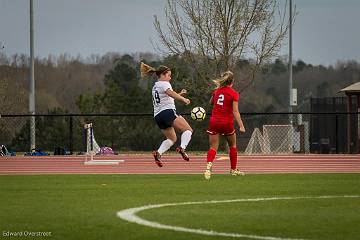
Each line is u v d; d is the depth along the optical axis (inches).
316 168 2253.9
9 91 4377.5
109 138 3695.9
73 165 2454.5
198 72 3784.5
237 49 3784.5
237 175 1840.6
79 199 1278.3
